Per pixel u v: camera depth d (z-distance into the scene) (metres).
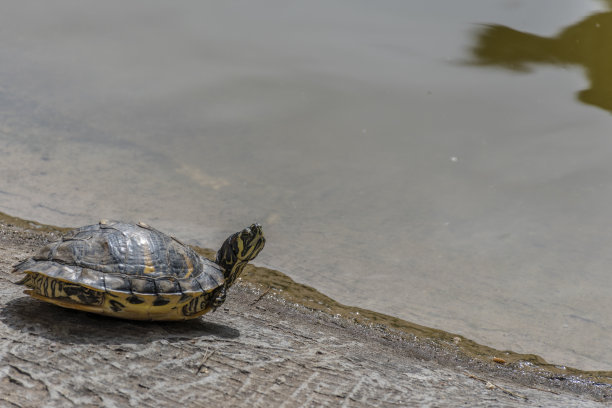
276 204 11.48
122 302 5.49
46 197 10.54
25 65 15.74
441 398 5.56
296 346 6.52
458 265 10.00
